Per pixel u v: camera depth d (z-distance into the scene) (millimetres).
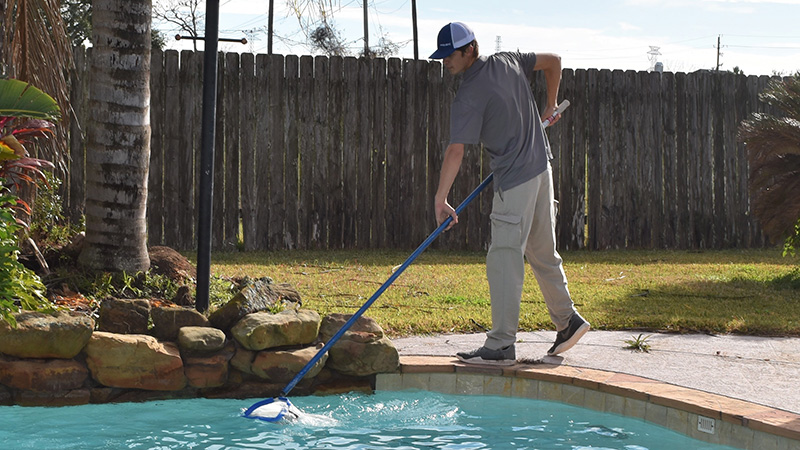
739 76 11359
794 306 6539
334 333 4578
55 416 3902
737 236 11453
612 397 4047
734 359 4695
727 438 3537
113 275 5676
